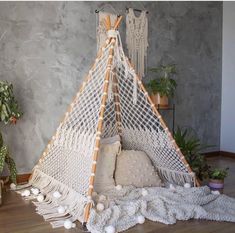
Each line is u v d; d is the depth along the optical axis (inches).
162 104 165.8
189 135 195.9
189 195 112.5
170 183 129.1
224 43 203.5
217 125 208.1
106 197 108.0
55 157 126.9
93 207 99.6
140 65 172.2
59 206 108.3
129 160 124.7
